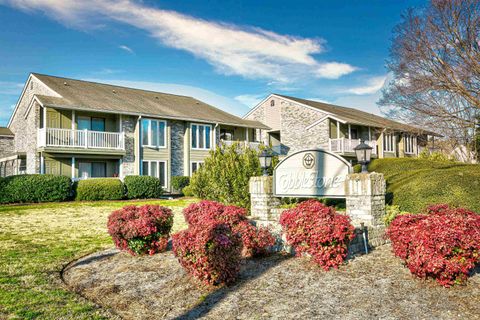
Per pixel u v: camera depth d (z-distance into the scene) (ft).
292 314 14.17
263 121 107.34
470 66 42.29
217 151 38.09
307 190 28.63
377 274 18.01
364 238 22.21
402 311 13.93
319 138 91.76
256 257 21.98
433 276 16.67
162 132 79.77
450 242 15.75
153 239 24.36
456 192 30.83
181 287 17.87
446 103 46.06
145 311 15.42
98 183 62.95
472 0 41.73
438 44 44.52
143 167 76.28
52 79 77.87
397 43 48.39
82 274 20.72
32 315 14.75
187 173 82.99
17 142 85.35
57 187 59.52
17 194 56.18
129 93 87.25
